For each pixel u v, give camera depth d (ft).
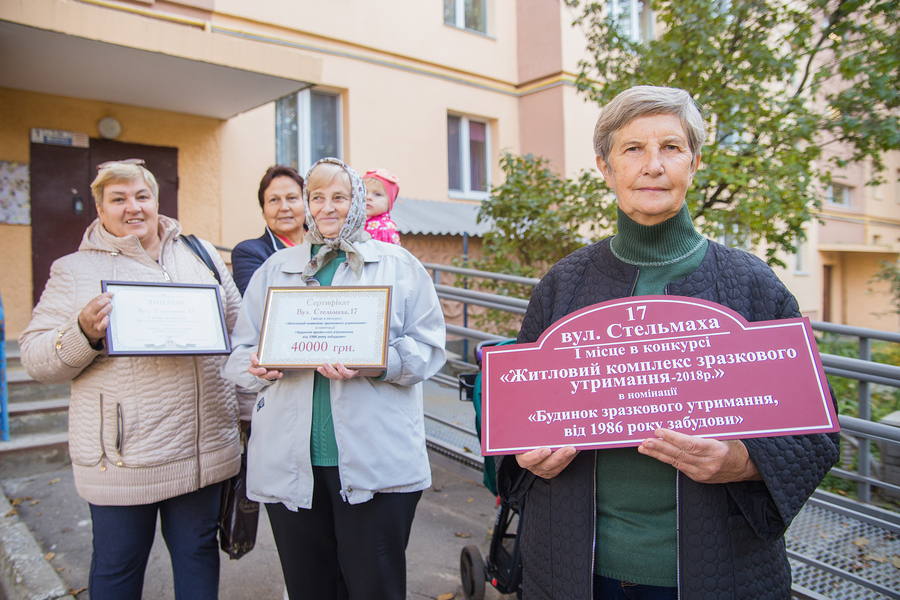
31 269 18.78
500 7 32.24
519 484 4.75
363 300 5.91
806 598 6.89
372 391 6.00
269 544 10.40
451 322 27.50
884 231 56.44
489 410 4.20
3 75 17.28
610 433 3.98
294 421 5.97
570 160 31.24
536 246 20.16
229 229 22.89
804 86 16.26
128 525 6.34
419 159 29.07
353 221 6.34
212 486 6.93
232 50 16.85
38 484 12.63
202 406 6.72
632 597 4.17
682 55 15.85
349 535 5.96
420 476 6.21
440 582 9.19
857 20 14.89
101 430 6.26
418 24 28.78
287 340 5.83
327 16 25.55
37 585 8.34
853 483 8.92
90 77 17.61
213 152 22.39
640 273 4.38
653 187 4.12
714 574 3.81
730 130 15.03
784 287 4.21
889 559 7.13
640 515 4.13
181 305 6.52
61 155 19.21
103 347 6.19
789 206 14.57
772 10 15.15
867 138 14.83
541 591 4.36
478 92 31.45
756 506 3.88
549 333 4.24
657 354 4.03
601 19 18.92
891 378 7.13
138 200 6.75
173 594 8.81
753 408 3.81
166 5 20.99
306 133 26.07
